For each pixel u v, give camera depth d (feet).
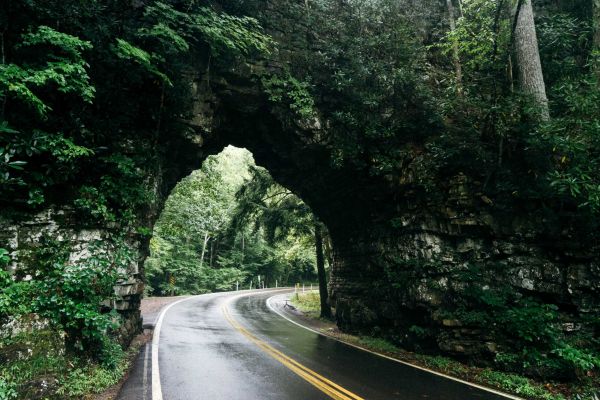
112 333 26.43
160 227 56.24
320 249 63.67
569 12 39.37
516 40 34.27
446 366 29.78
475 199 34.76
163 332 39.11
